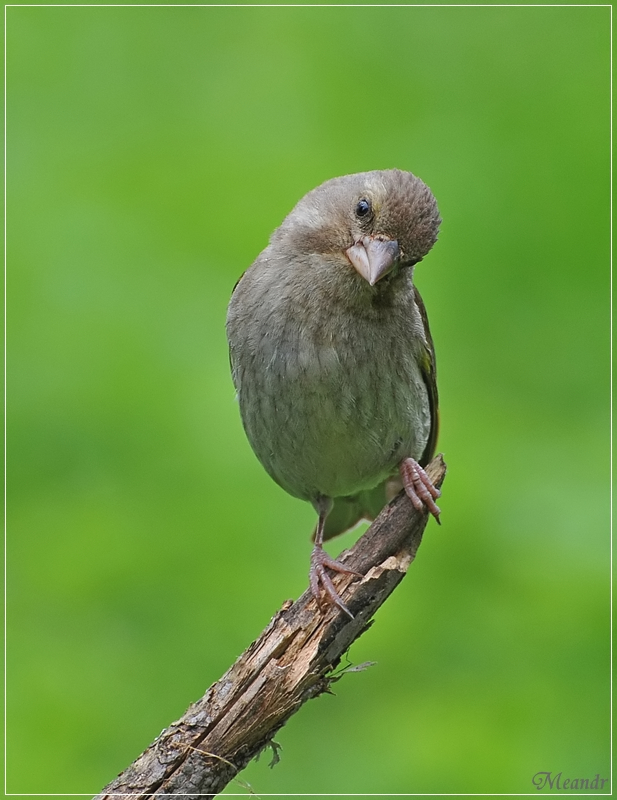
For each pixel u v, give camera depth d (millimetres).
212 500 12023
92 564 11430
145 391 12812
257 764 10203
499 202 14148
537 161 14391
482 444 12273
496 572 11281
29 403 12734
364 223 8766
